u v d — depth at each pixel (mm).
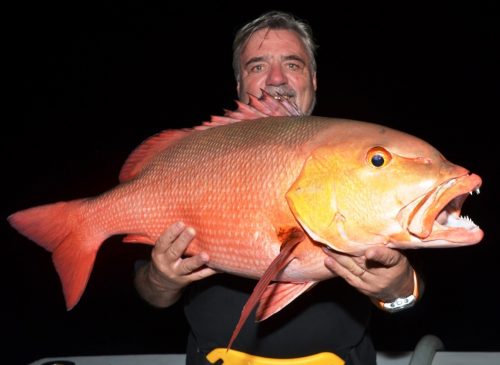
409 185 522
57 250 742
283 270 594
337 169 549
